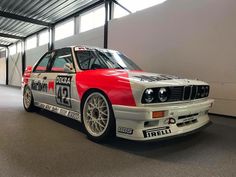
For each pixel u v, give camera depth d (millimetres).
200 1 4527
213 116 4184
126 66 3154
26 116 3715
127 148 2215
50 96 3316
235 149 2268
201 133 2881
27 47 14375
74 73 2832
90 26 8609
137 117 1989
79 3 8109
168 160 1939
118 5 7129
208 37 4414
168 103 2154
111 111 2223
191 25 4695
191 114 2369
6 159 1880
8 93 8625
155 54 5496
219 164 1880
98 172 1675
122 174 1651
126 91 2074
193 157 2027
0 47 17609
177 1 4953
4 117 3592
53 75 3271
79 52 3059
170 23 5117
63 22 10227
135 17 6043
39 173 1636
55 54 3520
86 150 2137
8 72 17422
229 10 4090
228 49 4125
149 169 1748
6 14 9305
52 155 1989
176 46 5012
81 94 2615
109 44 7043
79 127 3023
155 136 2035
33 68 4078
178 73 4996
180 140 2535
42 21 10438
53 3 8203
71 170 1697
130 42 6227
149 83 2035
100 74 2445
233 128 3195
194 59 4672
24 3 8320
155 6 5457
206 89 2711
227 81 4164
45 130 2834
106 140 2342
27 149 2127
